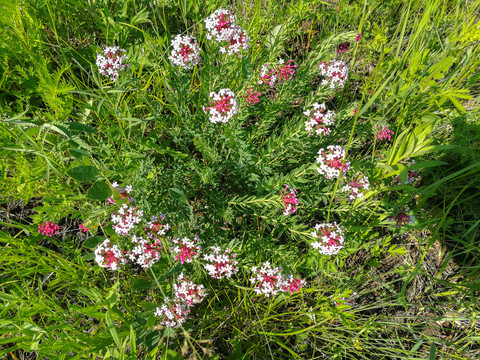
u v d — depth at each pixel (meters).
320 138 0.47
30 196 0.47
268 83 0.48
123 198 0.41
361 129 0.53
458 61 0.58
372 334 0.49
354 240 0.48
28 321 0.35
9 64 0.51
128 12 0.58
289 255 0.44
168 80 0.48
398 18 0.67
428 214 0.54
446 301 0.51
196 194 0.55
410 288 0.54
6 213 0.52
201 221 0.50
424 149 0.34
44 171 0.45
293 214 0.52
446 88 0.54
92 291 0.39
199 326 0.47
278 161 0.53
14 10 0.46
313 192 0.48
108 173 0.43
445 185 0.54
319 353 0.49
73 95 0.50
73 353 0.36
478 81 0.57
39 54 0.51
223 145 0.51
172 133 0.51
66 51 0.56
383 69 0.58
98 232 0.52
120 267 0.46
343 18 0.65
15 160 0.45
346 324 0.41
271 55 0.47
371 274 0.55
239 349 0.45
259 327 0.48
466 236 0.53
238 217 0.53
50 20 0.51
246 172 0.50
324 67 0.48
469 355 0.46
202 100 0.53
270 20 0.59
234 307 0.49
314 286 0.52
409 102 0.53
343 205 0.47
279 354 0.48
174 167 0.51
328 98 0.64
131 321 0.43
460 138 0.51
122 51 0.42
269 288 0.42
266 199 0.45
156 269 0.44
